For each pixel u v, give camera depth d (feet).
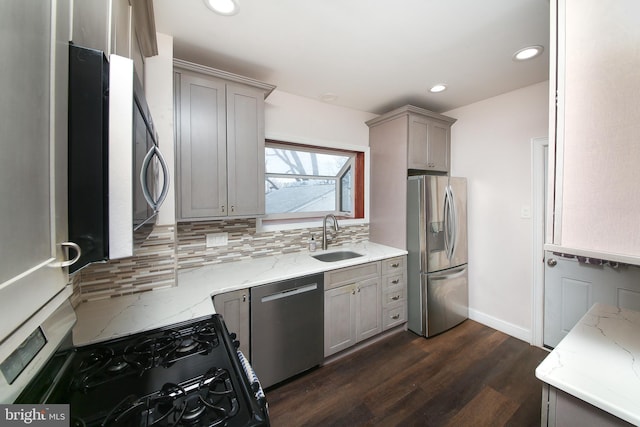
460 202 8.98
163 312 4.28
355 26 5.10
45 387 2.35
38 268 1.46
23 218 1.35
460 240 9.06
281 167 8.88
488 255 8.95
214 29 5.20
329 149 9.57
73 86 1.75
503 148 8.46
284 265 7.05
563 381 2.65
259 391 2.54
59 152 1.67
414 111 8.67
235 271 6.52
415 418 5.30
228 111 6.34
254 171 6.74
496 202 8.69
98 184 1.81
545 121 7.55
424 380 6.40
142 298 4.87
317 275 6.73
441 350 7.68
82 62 1.77
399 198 9.01
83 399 2.43
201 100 6.00
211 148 6.14
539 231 7.76
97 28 2.31
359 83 7.63
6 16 1.23
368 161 10.18
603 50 2.53
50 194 1.58
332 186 10.20
